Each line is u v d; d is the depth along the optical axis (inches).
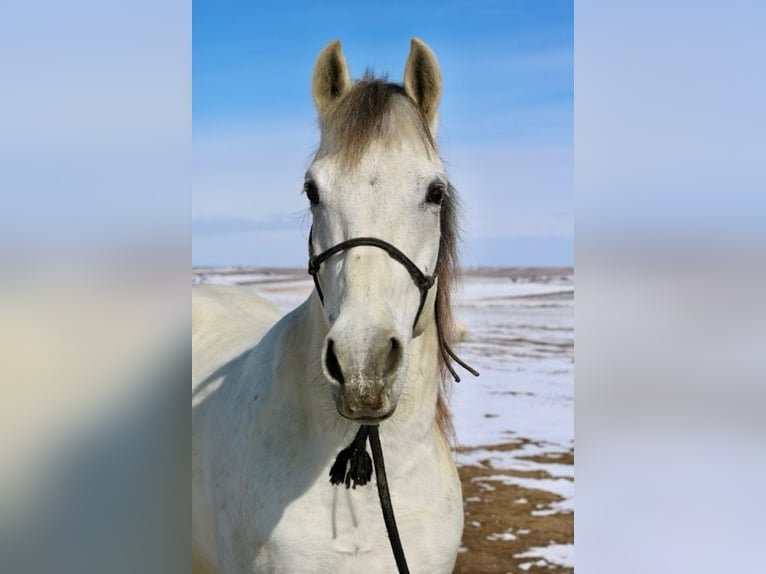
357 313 57.4
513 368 418.3
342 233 62.5
